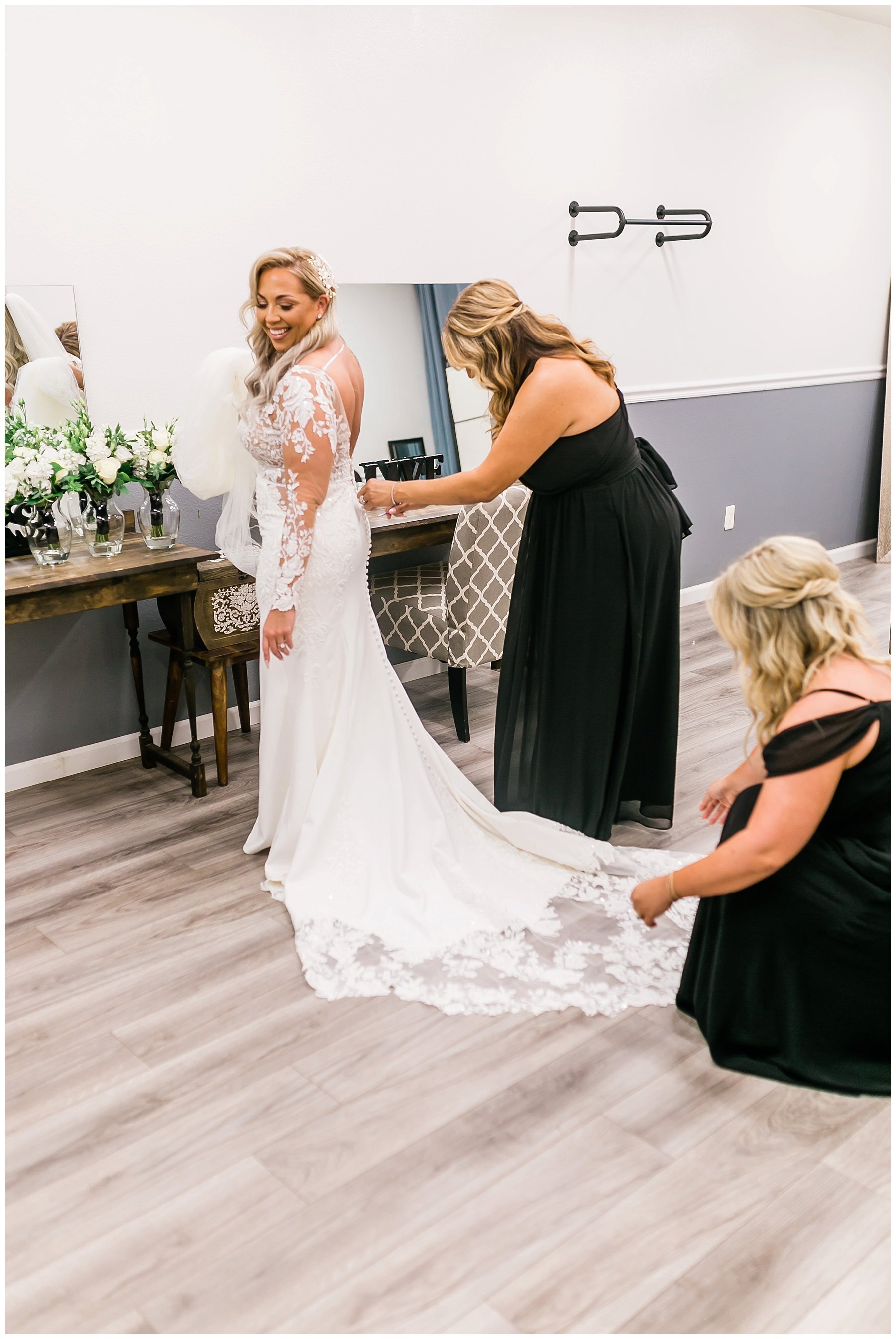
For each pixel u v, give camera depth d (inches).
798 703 66.6
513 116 153.6
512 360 96.7
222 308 129.4
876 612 199.6
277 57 127.3
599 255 171.9
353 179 137.9
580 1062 76.1
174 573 112.7
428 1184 65.0
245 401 99.1
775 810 66.0
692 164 182.2
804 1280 57.7
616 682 103.0
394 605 140.5
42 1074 76.1
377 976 86.4
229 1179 65.9
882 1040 71.9
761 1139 68.2
